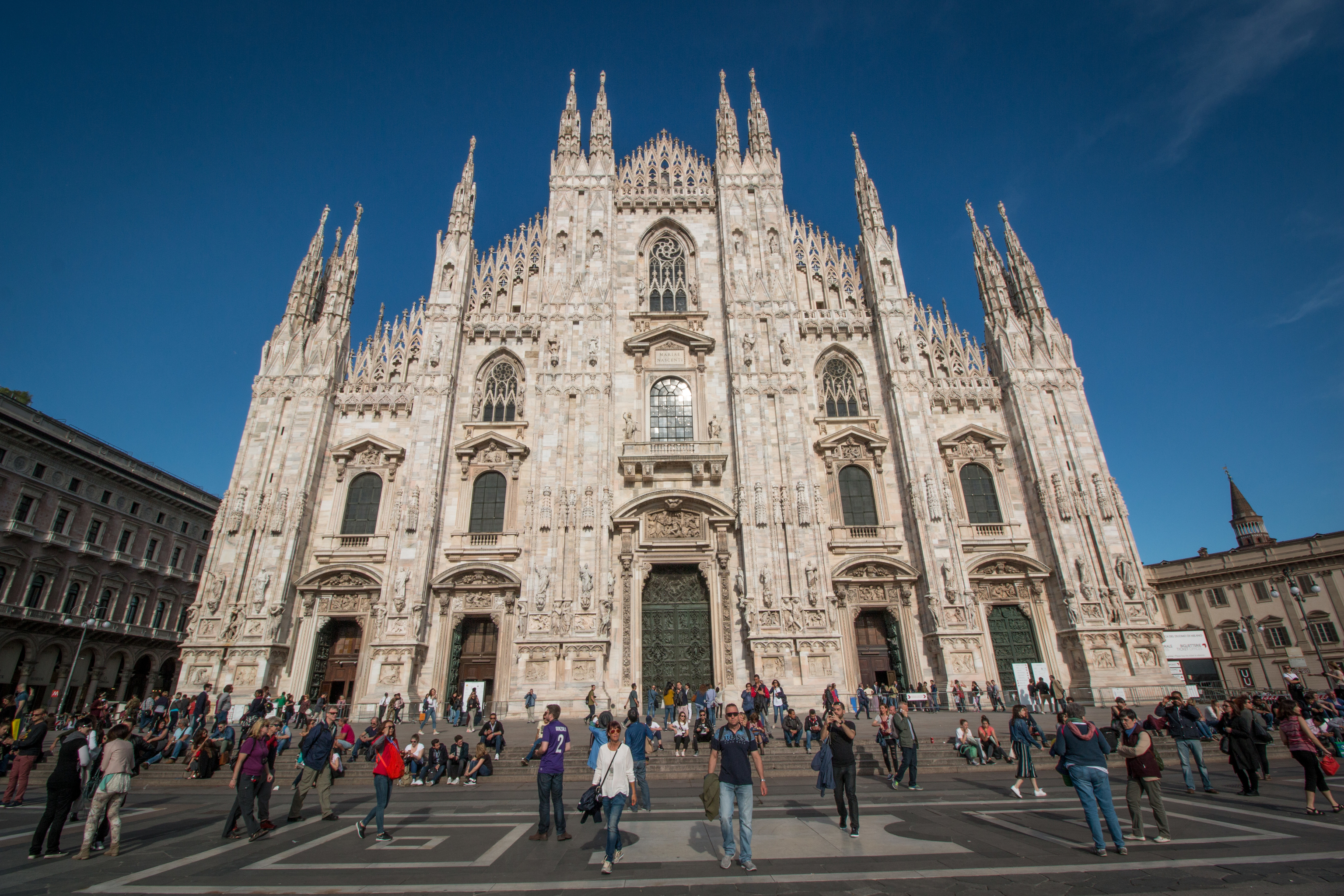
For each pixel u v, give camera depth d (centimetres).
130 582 6178
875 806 1642
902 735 1923
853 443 4291
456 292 4506
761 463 4088
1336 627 5994
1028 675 3753
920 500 4041
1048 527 4044
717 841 1287
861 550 4059
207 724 3275
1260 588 6512
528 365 4491
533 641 3675
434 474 4041
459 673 3859
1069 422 4256
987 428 4388
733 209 4791
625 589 3931
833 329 4625
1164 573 7181
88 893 1020
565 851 1225
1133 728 1286
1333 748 2195
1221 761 2352
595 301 4488
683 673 3869
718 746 1161
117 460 6084
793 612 3769
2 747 2339
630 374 4494
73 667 5509
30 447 5266
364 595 3903
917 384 4325
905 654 3862
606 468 4081
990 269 4725
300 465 4044
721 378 4491
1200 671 6775
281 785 2239
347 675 3862
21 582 5147
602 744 1251
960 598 3828
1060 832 1315
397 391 4391
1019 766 1767
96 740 2353
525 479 4172
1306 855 1094
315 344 4353
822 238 4956
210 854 1248
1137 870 1033
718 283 4781
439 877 1064
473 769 2216
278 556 3834
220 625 3659
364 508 4128
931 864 1087
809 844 1241
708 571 3988
